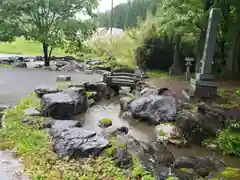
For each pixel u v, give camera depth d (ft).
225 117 18.06
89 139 14.05
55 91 24.34
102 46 66.54
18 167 11.83
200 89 23.88
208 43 23.68
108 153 13.14
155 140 16.74
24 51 82.79
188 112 18.98
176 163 12.86
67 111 20.10
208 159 13.53
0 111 19.70
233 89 30.63
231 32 41.55
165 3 43.55
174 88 29.84
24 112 19.45
